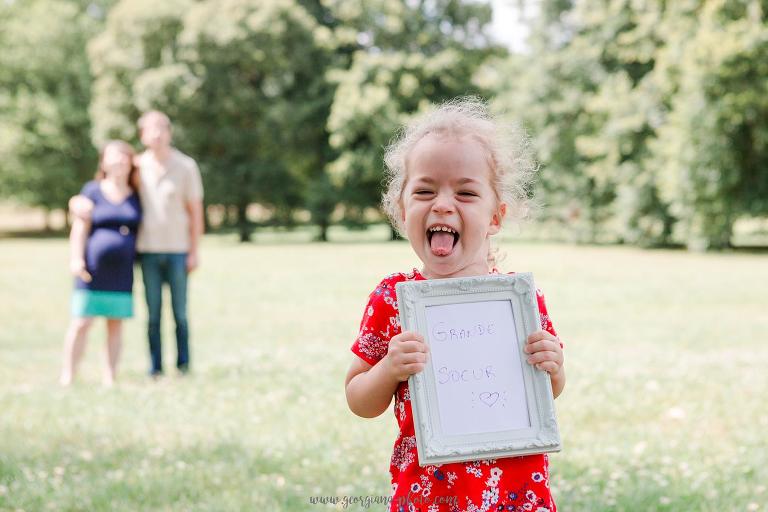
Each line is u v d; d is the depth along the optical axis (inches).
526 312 91.0
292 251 1214.9
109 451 191.3
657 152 1128.2
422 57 1482.5
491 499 88.7
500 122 98.4
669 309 513.0
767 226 1318.9
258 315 510.9
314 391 262.7
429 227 91.4
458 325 90.0
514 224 107.1
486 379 88.9
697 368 295.7
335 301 587.8
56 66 1695.4
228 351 367.6
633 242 1264.8
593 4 1284.4
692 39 1056.8
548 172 1366.9
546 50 1433.3
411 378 87.4
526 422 88.4
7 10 1728.6
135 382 287.1
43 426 215.2
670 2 1125.7
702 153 1029.2
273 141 1491.1
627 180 1216.2
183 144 1457.9
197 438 204.2
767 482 164.7
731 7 1008.9
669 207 1155.9
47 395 259.0
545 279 722.2
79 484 164.4
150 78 1405.0
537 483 89.8
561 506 149.8
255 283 721.6
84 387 275.3
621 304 540.7
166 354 370.0
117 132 1492.4
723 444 193.8
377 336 96.4
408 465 91.7
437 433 86.7
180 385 276.4
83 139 1731.1
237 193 1526.8
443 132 93.0
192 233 301.3
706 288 634.2
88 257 285.6
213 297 613.0
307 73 1530.5
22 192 1720.0
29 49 1676.9
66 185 1727.4
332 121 1437.0
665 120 1155.9
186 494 159.9
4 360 343.9
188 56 1422.2
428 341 89.1
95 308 284.0
